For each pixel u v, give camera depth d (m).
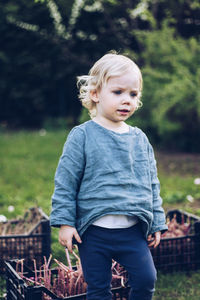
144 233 2.19
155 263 3.18
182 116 7.31
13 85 10.52
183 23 7.26
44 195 5.16
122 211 2.10
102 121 2.23
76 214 2.20
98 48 8.22
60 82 10.33
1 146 8.46
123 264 2.15
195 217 3.47
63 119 10.52
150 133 7.77
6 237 3.16
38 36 7.84
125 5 6.71
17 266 2.54
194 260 3.27
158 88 6.93
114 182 2.12
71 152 2.16
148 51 7.12
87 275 2.14
